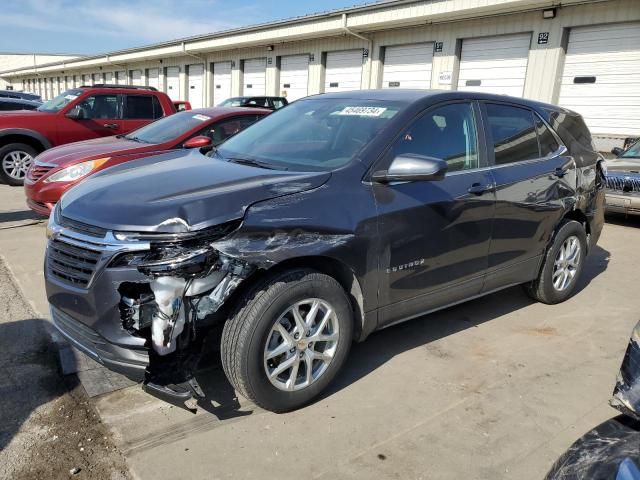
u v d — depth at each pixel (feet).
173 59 99.50
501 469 8.53
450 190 11.45
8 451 8.57
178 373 8.61
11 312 13.75
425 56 54.90
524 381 11.24
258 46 75.97
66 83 168.14
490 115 13.14
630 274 19.03
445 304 12.22
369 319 10.55
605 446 5.65
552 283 15.08
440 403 10.31
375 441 9.11
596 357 12.45
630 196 26.40
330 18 59.41
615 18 40.96
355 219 9.80
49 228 9.87
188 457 8.57
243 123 23.53
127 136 24.11
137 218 8.64
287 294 9.00
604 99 42.91
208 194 9.05
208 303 8.50
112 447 8.76
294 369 9.49
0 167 31.76
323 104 13.43
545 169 13.99
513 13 46.57
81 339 9.24
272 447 8.87
